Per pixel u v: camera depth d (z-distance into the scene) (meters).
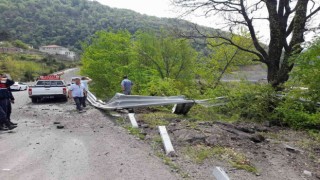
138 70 20.31
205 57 20.52
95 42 23.89
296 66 10.06
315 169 5.85
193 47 19.44
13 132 8.90
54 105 16.45
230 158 6.09
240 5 13.71
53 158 6.10
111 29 23.98
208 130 7.99
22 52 106.75
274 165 5.93
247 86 11.55
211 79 18.19
